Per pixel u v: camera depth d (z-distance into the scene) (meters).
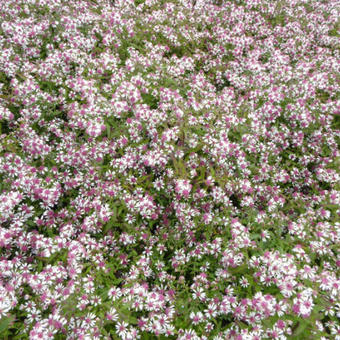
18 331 0.23
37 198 0.30
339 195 0.31
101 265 0.26
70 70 0.40
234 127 0.35
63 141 0.35
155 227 0.32
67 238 0.28
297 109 0.38
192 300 0.26
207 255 0.29
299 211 0.33
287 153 0.38
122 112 0.33
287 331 0.22
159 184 0.32
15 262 0.26
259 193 0.33
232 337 0.23
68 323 0.23
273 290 0.25
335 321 0.22
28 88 0.34
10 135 0.34
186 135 0.33
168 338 0.24
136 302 0.24
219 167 0.33
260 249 0.27
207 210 0.31
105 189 0.30
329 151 0.37
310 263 0.27
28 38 0.39
